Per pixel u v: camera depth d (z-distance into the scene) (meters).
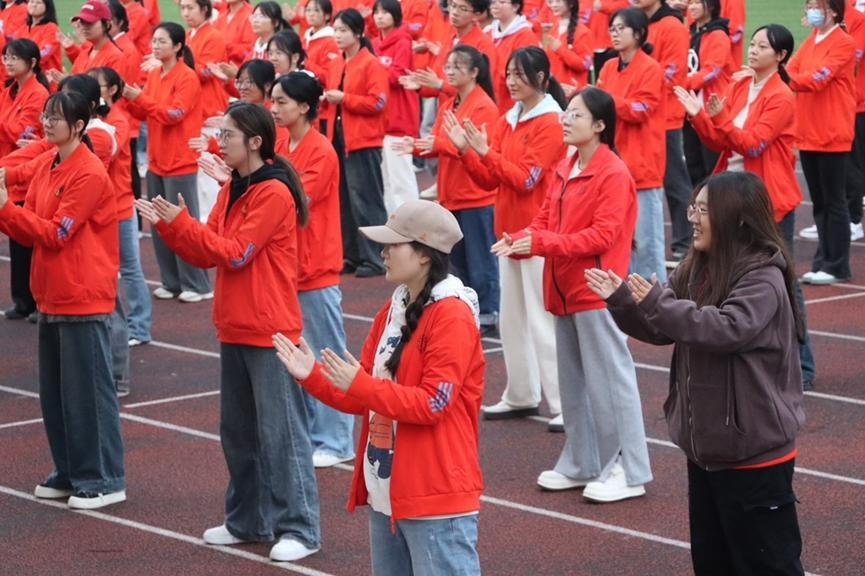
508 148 13.84
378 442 8.39
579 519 11.66
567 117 11.66
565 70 23.50
